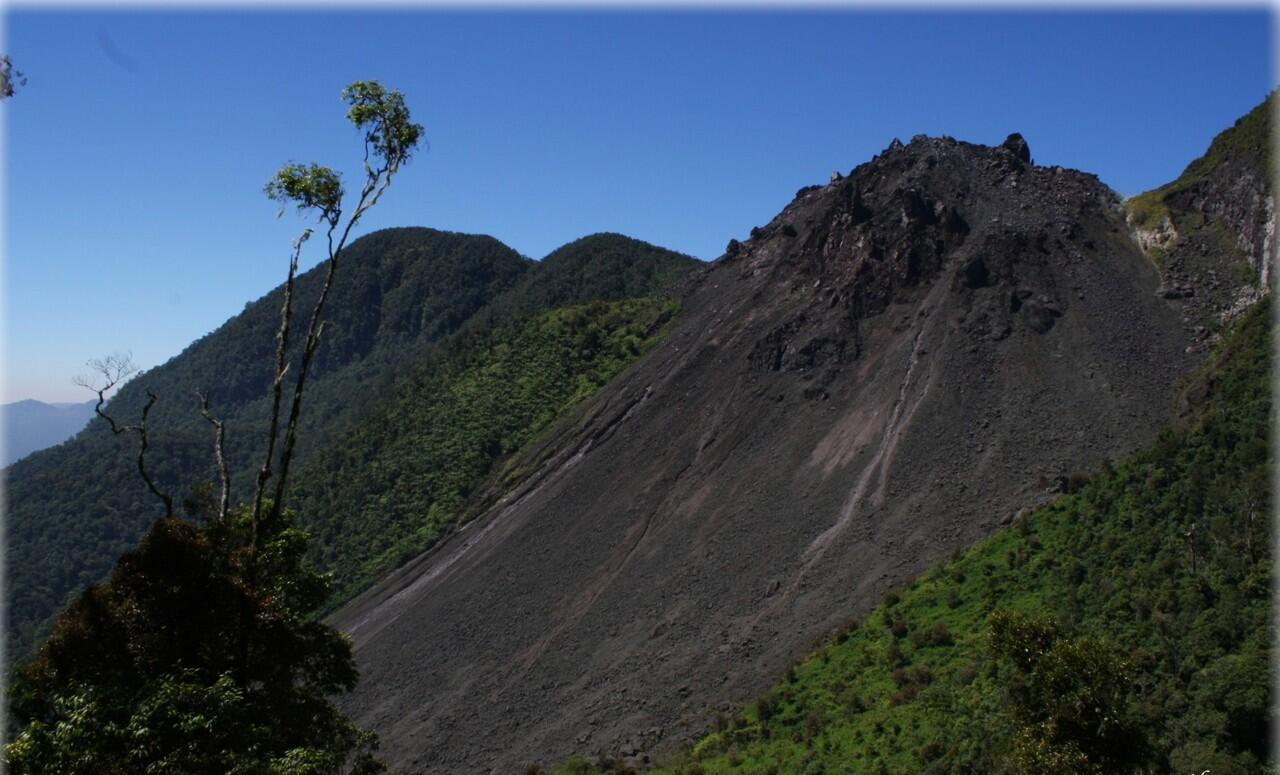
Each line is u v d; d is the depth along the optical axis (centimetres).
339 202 2675
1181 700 3750
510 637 7856
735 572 7519
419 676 7775
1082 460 7288
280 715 2370
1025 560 5938
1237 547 4728
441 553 10688
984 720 4338
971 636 5319
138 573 2288
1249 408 6053
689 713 6044
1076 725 2588
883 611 6116
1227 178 10488
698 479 9169
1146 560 5175
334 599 11150
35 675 2206
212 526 2523
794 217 14850
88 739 1925
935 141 12888
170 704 1967
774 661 6238
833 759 4744
